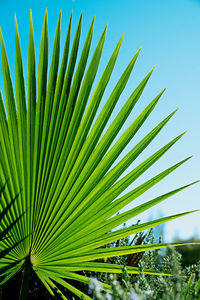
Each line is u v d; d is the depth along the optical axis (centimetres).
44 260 114
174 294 74
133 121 116
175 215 105
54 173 112
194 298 76
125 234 111
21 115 109
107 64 113
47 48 109
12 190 107
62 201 113
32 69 109
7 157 107
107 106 116
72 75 111
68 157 114
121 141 117
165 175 111
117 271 110
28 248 111
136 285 74
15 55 107
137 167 114
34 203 110
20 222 108
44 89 110
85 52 111
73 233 114
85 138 115
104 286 101
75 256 114
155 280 103
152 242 128
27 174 109
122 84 115
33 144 110
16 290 137
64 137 113
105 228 114
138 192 114
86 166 115
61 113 112
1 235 105
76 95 113
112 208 115
